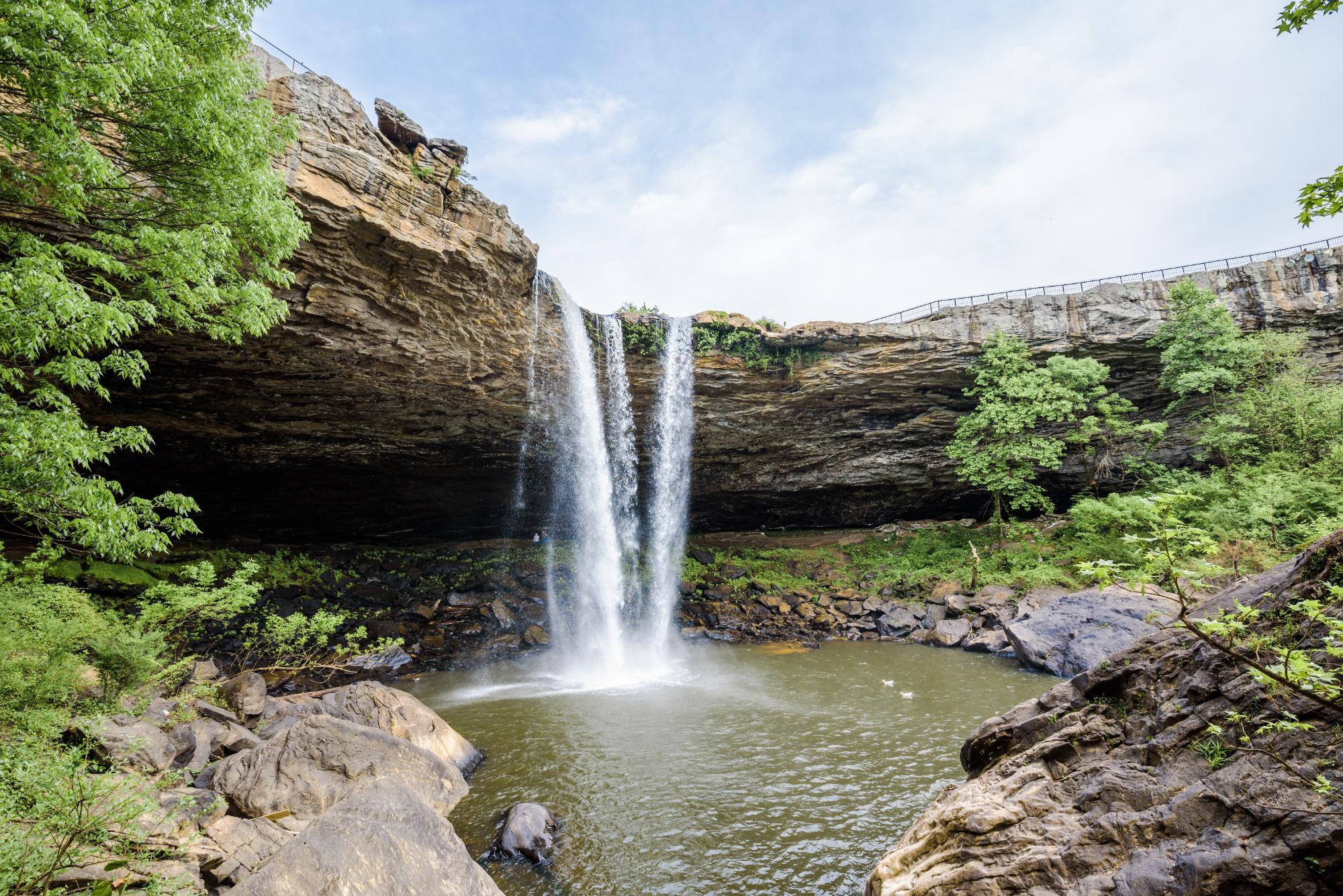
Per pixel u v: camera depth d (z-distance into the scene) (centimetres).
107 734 669
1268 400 2083
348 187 1298
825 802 841
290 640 1538
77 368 631
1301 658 319
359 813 514
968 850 531
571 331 2031
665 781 933
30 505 634
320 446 2017
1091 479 2567
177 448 1844
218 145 721
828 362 2408
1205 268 2484
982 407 2397
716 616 2291
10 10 535
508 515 2942
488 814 834
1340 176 409
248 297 805
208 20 761
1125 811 493
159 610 960
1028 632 1620
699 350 2320
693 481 2883
